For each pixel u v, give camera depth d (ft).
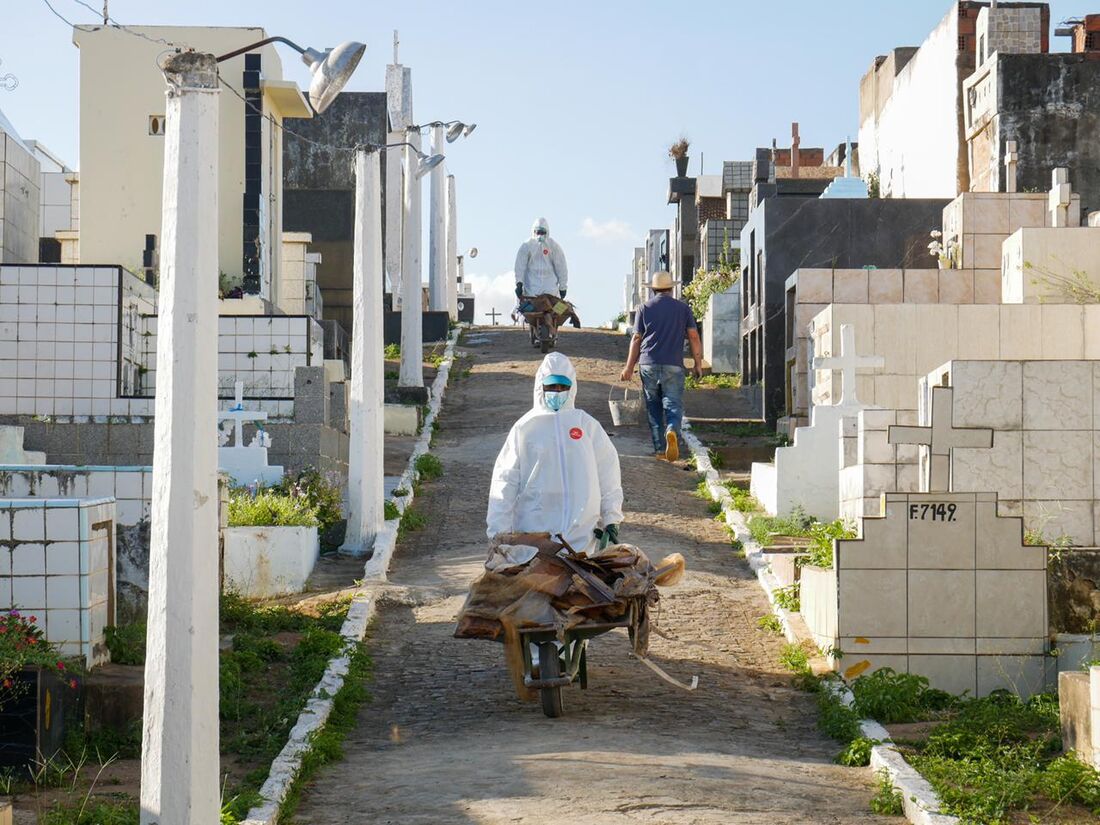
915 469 38.40
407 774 25.80
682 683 33.71
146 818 19.30
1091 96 85.05
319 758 27.02
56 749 27.68
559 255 102.27
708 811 22.97
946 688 33.55
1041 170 84.99
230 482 51.60
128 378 63.41
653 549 48.67
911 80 104.73
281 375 65.67
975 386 35.94
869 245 79.87
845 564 33.81
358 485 50.37
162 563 19.45
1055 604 34.40
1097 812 23.70
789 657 35.32
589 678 34.04
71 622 29.89
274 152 92.48
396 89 104.53
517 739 28.12
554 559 29.94
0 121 83.35
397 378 92.63
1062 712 27.43
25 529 29.86
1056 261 60.85
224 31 87.71
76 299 61.41
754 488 56.59
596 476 32.78
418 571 46.93
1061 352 56.75
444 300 122.21
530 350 106.83
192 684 19.31
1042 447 35.81
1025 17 88.38
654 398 65.57
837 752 28.17
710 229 121.39
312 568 47.01
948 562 33.81
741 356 92.38
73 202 110.42
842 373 51.44
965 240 69.51
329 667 34.14
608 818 22.38
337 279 121.39
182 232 19.80
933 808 22.98
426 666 35.50
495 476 32.53
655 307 64.64
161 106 88.02
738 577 45.03
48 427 55.31
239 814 22.68
